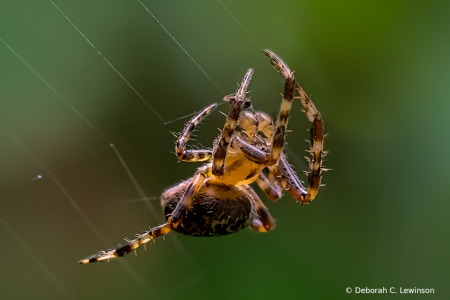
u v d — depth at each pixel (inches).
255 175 6.0
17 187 7.4
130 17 7.1
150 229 6.0
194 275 6.9
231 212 6.0
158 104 7.3
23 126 7.3
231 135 5.9
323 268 6.8
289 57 7.4
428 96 7.3
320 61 7.4
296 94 5.9
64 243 7.1
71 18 6.9
